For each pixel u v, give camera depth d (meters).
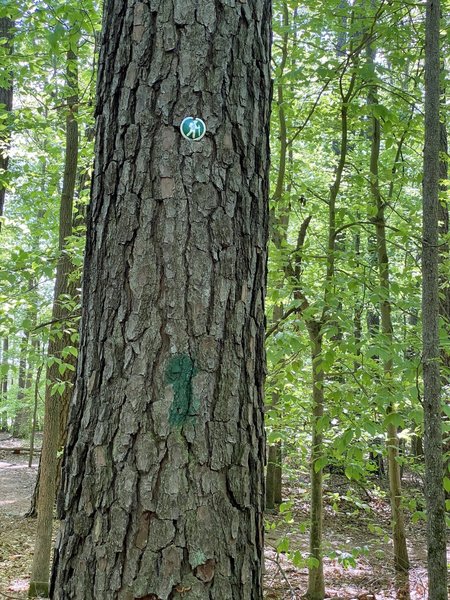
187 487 1.50
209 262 1.62
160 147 1.64
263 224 1.79
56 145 7.50
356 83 5.81
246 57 1.77
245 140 1.73
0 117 6.51
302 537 8.02
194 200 1.63
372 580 6.33
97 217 1.71
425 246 3.81
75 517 1.56
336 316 4.24
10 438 20.70
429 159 3.86
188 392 1.54
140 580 1.46
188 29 1.70
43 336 4.61
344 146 5.44
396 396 4.12
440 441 3.67
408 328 5.14
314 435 5.18
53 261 4.48
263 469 1.70
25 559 6.53
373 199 5.95
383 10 4.98
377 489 6.88
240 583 1.53
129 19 1.73
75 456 1.60
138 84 1.68
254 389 1.68
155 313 1.58
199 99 1.67
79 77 6.98
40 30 5.66
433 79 3.92
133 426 1.53
